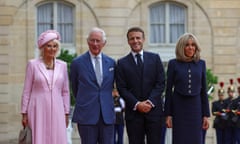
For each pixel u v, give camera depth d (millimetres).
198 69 20156
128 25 45344
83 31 45031
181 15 45625
